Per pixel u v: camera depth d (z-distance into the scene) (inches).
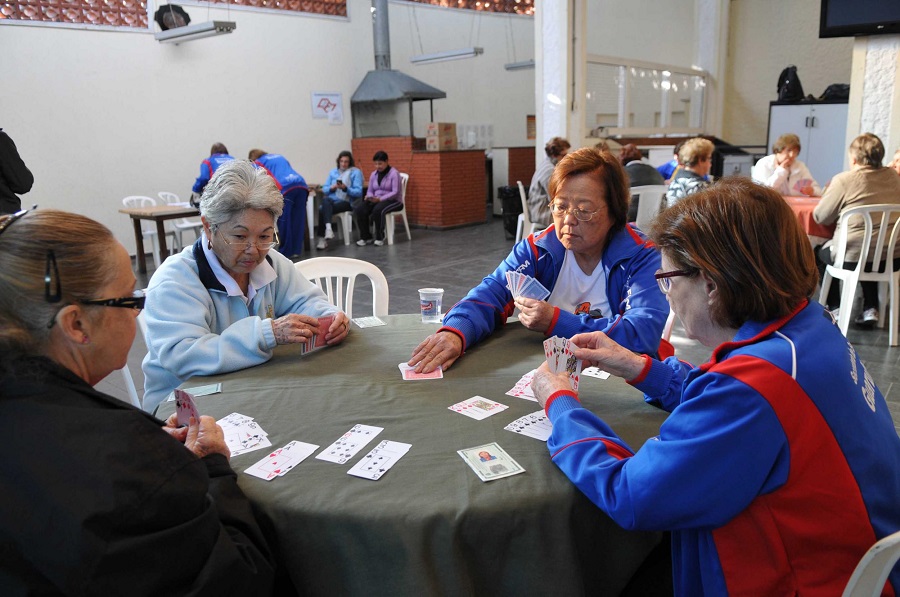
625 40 434.9
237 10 348.5
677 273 40.6
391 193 332.5
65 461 31.3
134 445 33.3
